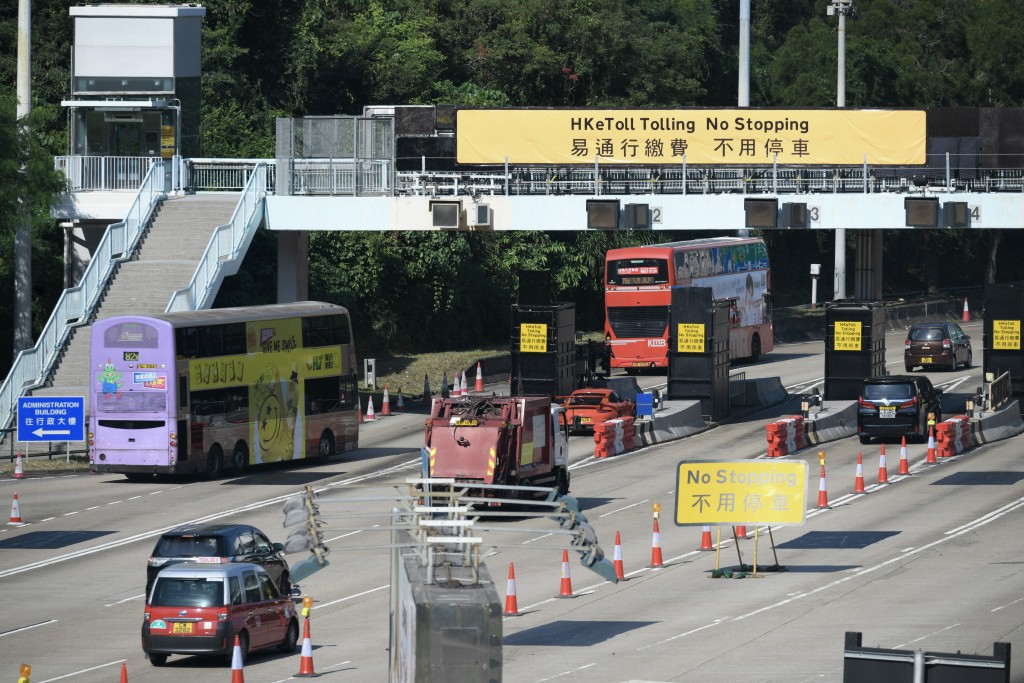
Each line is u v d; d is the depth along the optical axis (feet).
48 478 548.72
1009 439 638.12
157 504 492.54
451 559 215.31
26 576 396.57
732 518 381.40
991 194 618.85
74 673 299.99
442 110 637.30
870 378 610.24
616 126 632.38
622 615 341.21
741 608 344.08
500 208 622.54
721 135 630.33
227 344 545.03
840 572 382.83
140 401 521.24
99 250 619.26
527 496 471.62
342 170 638.94
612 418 620.08
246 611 307.37
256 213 634.43
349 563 412.77
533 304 655.35
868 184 638.94
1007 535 425.69
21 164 601.21
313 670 296.92
